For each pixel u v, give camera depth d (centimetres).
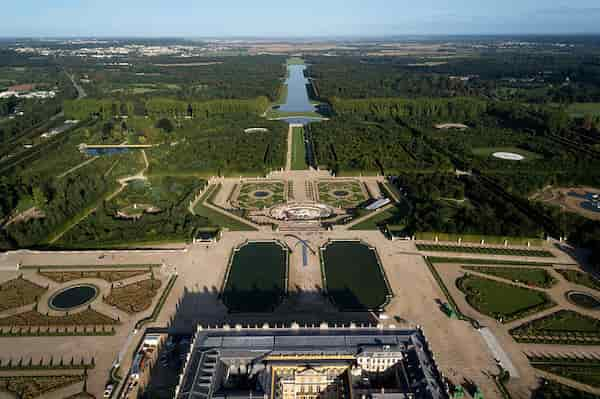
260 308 19362
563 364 16288
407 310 19238
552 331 17912
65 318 18562
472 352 16775
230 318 18662
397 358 14062
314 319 18625
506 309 19412
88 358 16475
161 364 16100
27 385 15175
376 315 18912
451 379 15500
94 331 17812
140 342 17250
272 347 14500
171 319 18538
